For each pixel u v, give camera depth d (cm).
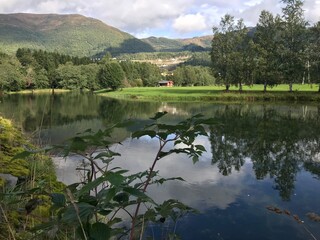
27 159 657
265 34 5312
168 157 1512
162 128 167
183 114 3438
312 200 1026
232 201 999
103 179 115
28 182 461
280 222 852
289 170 1377
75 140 142
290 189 1129
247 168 1402
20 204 345
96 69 8919
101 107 4306
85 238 117
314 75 5053
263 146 1845
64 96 6681
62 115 3278
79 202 133
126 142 1744
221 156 1619
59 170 955
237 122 2791
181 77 12825
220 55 5681
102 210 136
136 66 12412
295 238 762
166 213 180
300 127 2483
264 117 3108
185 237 733
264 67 5206
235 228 808
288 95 5112
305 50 4975
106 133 147
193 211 191
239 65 5425
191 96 5744
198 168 1374
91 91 8481
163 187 1099
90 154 164
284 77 5181
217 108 4106
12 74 5978
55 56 11144
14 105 3978
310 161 1516
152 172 179
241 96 5306
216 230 792
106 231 121
